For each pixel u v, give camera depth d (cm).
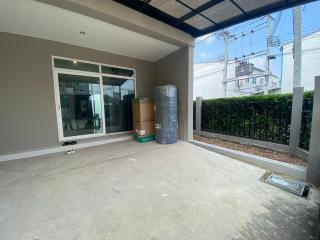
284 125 321
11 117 324
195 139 467
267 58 965
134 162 293
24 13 257
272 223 143
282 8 285
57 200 180
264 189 199
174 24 352
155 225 141
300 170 223
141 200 178
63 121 390
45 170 263
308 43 792
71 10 245
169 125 418
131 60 494
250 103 383
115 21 283
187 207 165
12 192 197
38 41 345
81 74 405
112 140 456
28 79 338
